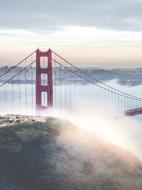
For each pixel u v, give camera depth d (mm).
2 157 113000
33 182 106812
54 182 108625
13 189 102188
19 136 126062
